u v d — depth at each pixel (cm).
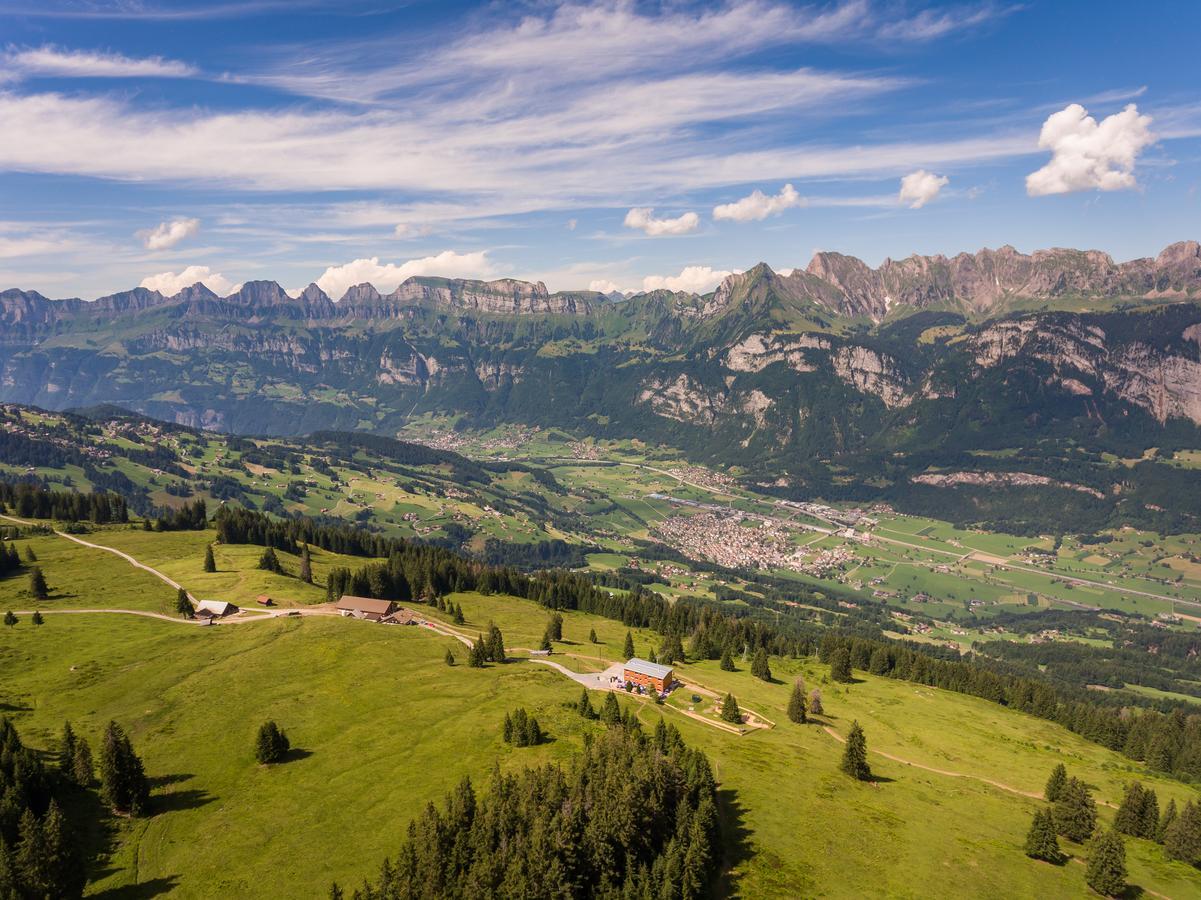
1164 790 13625
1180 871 10100
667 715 13362
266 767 10388
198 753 10775
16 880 7156
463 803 7919
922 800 11169
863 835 9619
